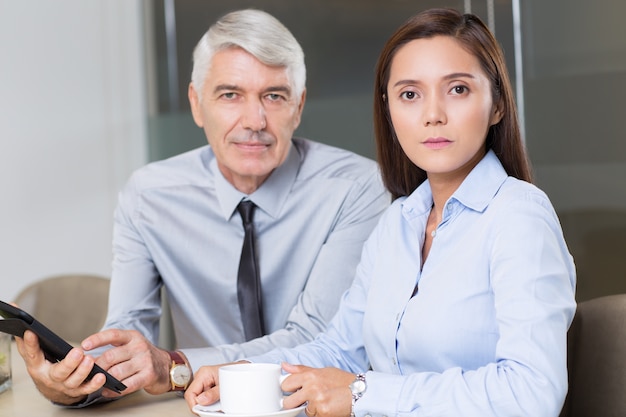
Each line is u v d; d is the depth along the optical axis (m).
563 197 3.29
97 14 4.53
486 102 1.56
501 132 1.63
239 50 2.14
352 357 1.85
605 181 3.19
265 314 2.36
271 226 2.36
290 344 2.10
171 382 1.81
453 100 1.54
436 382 1.43
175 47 4.55
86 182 4.50
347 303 1.87
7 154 4.24
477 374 1.41
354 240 2.34
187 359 1.86
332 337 1.87
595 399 1.69
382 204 2.37
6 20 4.24
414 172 1.80
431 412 1.41
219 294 2.37
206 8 4.42
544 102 3.34
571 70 3.27
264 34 2.13
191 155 2.46
